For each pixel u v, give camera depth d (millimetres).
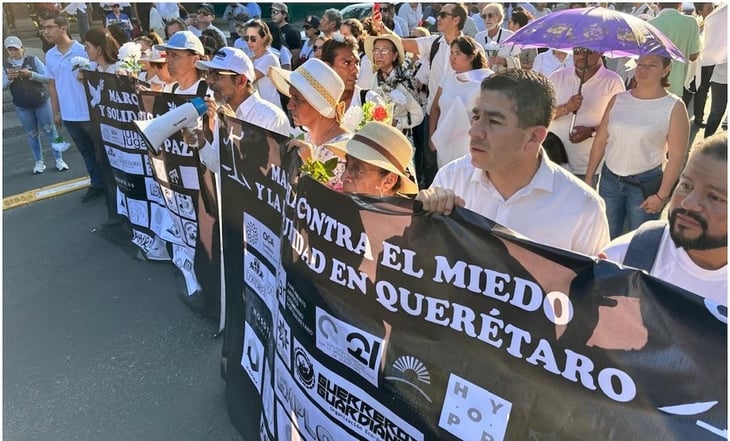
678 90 5492
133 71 5004
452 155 4270
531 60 6039
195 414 3064
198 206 3609
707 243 1484
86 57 6098
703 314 1110
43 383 3334
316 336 1847
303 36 11039
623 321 1215
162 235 4578
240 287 2760
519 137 1749
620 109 3496
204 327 3865
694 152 1479
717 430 1129
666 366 1171
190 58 4098
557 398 1338
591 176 3771
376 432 1741
